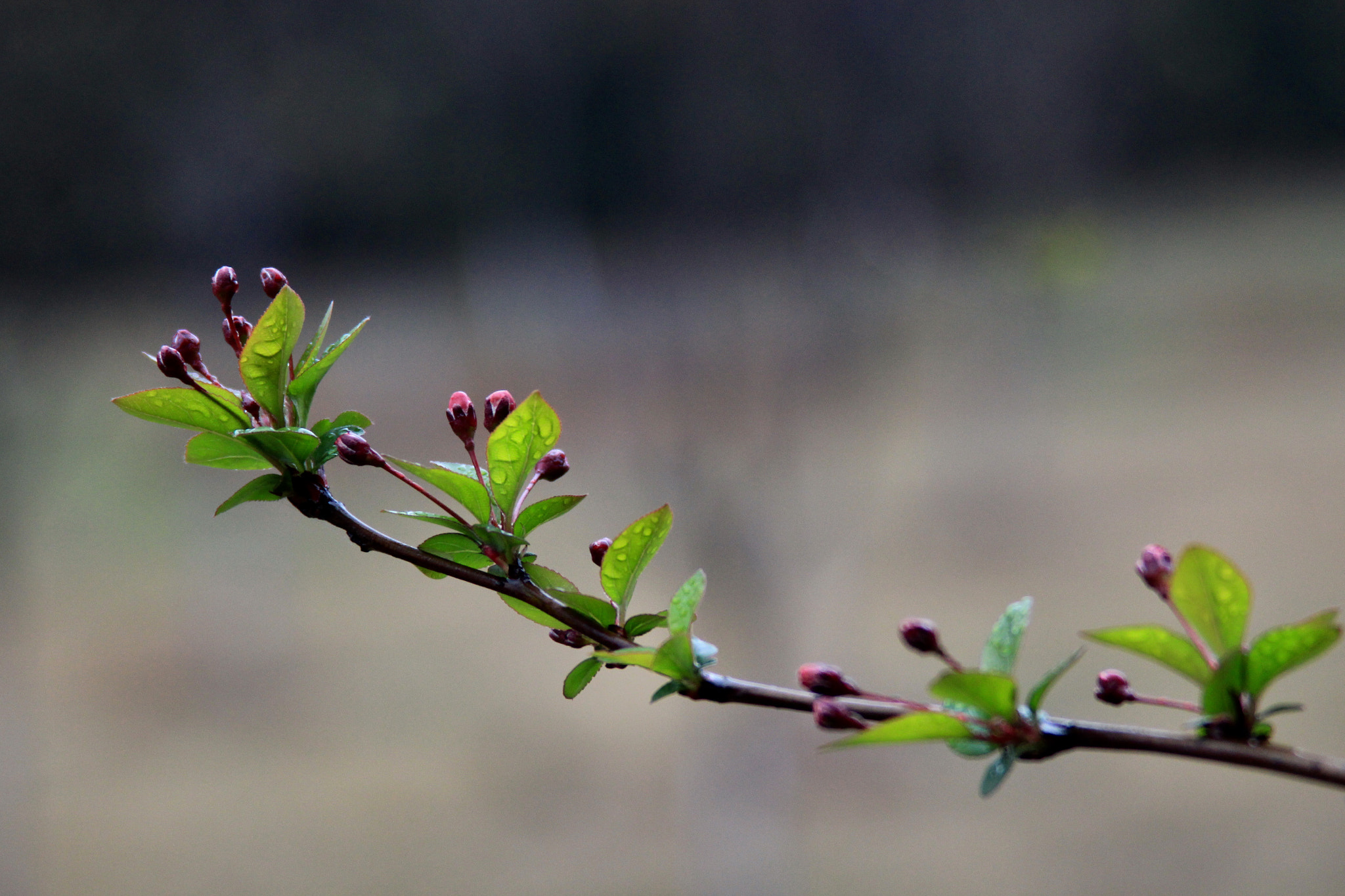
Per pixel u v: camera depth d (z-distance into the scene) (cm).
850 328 336
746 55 346
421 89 525
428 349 852
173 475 770
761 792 327
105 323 674
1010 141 383
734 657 330
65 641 613
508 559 87
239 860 441
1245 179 1352
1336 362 875
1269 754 83
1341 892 379
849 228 344
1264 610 555
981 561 591
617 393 546
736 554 319
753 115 348
